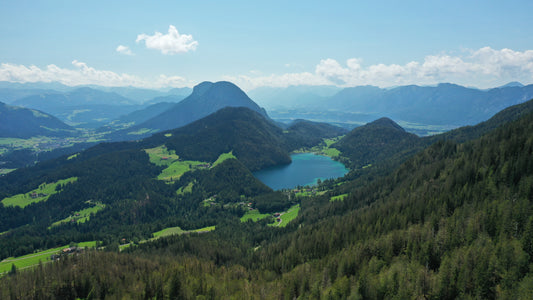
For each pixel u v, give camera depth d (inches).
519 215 5413.4
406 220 7037.4
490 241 5113.2
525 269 4407.0
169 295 6082.7
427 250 5472.4
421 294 4630.9
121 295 6200.8
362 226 7593.5
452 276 4665.4
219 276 7091.5
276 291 5880.9
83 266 6879.9
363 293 5002.5
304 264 6624.0
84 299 6141.7
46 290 6043.3
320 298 5285.4
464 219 6008.9
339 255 6412.4
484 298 4323.3
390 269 5275.6
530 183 6220.5
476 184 7273.6
